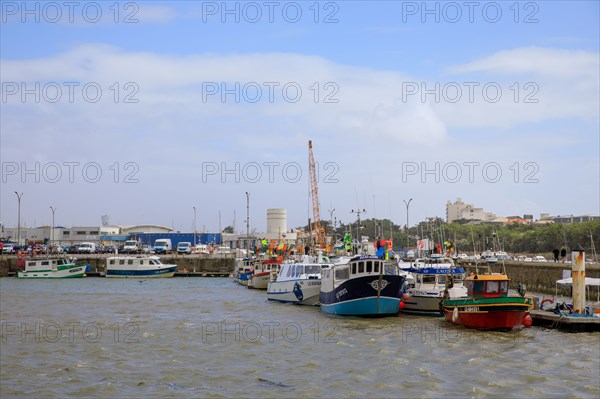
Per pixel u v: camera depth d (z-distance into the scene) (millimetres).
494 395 41531
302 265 93812
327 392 42594
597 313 65562
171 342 59625
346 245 100188
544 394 41719
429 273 77250
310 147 154375
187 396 42031
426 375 46312
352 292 72438
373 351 54438
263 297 106188
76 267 164125
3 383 45188
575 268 65812
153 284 142750
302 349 55781
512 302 62250
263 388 43656
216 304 94125
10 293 116375
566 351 53969
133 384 44969
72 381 45656
